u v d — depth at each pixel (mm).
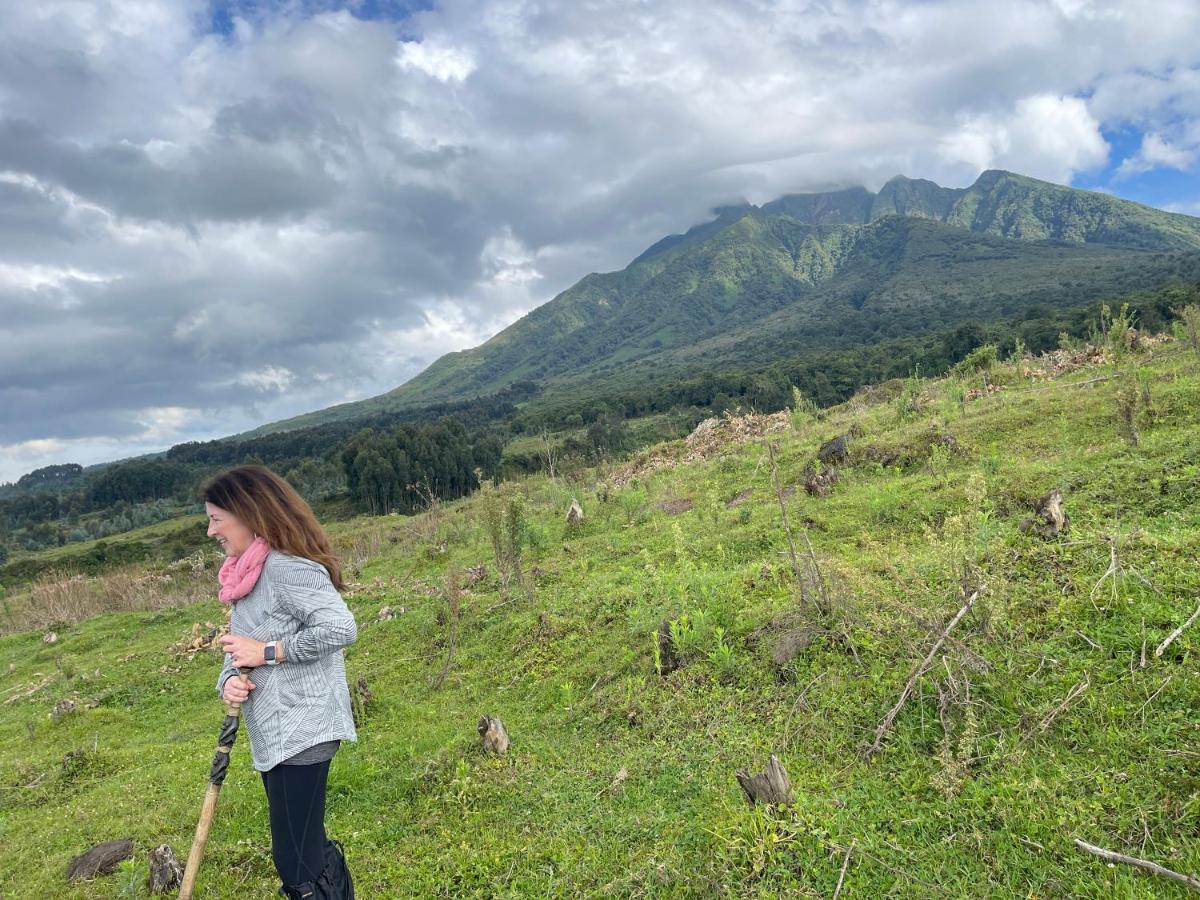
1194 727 3832
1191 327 12445
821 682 5348
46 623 20688
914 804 3986
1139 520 6527
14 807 7602
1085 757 3930
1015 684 4598
